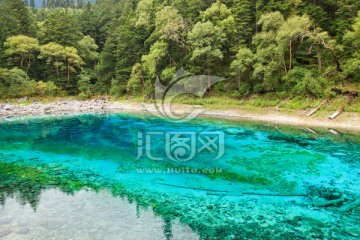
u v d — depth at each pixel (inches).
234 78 1286.9
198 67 1286.9
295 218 298.7
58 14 1927.9
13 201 344.5
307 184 392.8
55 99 1624.0
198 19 1478.8
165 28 1344.7
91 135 799.1
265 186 390.0
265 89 1131.3
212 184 402.0
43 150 616.7
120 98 1664.6
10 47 1598.2
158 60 1375.5
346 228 276.7
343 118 808.9
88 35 2128.4
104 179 427.2
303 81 951.6
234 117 1058.1
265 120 960.9
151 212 315.6
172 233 268.8
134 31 1717.5
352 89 891.4
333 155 533.3
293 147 604.4
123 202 343.0
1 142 705.0
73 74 1827.0
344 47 998.4
